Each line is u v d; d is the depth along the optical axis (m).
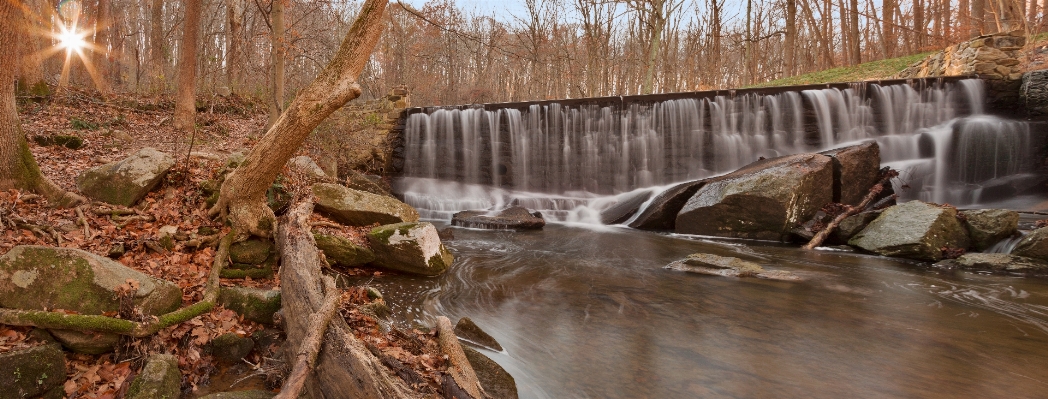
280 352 4.15
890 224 9.29
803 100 13.80
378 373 3.12
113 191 6.45
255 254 5.99
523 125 15.85
